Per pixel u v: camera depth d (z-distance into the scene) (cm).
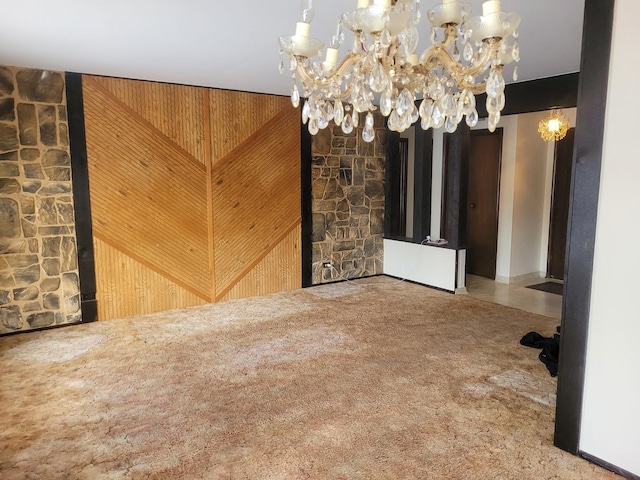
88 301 429
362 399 282
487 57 202
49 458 224
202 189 480
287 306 485
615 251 208
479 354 352
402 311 466
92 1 243
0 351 360
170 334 399
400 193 664
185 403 278
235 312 464
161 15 265
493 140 610
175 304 478
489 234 628
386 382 305
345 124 266
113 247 437
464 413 265
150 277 460
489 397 284
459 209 528
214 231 493
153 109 442
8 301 394
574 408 225
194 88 462
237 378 312
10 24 278
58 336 394
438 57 219
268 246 533
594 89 210
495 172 611
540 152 607
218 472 213
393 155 627
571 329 225
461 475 210
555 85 438
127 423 256
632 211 201
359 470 213
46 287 409
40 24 278
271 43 321
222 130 484
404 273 606
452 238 536
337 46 247
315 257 575
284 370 325
